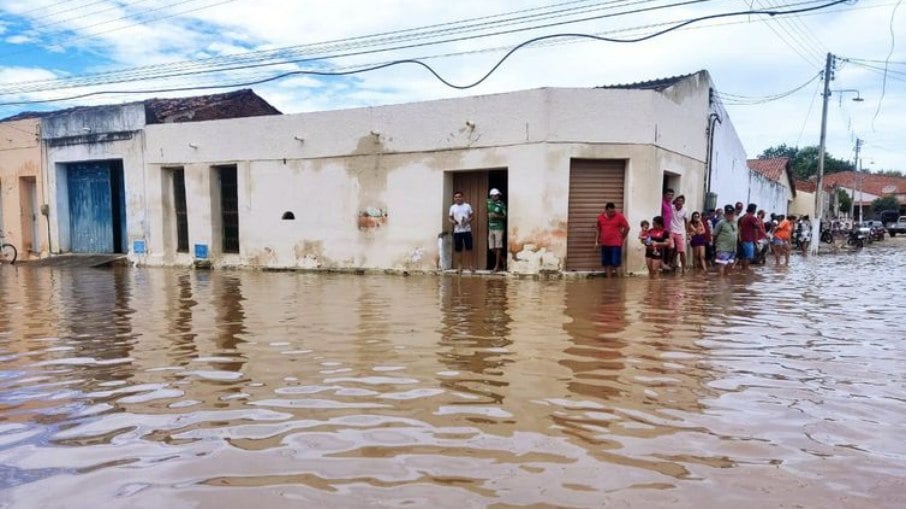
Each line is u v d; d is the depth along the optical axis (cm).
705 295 894
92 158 1748
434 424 326
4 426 331
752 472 263
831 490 245
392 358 482
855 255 2169
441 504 232
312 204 1459
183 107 1819
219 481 256
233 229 1600
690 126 1449
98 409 359
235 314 730
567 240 1208
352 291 987
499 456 281
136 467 272
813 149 5962
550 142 1170
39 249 1914
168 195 1655
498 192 1234
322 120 1430
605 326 625
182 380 423
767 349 512
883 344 535
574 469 266
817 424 326
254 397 380
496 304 801
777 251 1630
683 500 236
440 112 1286
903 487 248
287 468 268
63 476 263
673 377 422
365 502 234
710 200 1580
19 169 1897
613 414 342
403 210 1345
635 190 1209
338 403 365
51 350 529
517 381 412
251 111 1961
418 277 1241
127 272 1473
